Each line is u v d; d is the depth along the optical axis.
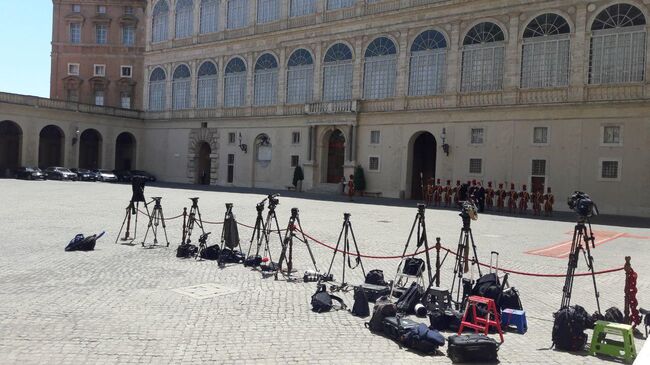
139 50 72.38
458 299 10.84
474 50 42.19
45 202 30.66
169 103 66.38
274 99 56.31
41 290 10.97
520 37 39.84
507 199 39.88
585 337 8.41
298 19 54.09
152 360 7.38
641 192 34.81
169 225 22.19
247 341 8.30
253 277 12.82
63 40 73.25
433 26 44.41
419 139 47.44
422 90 45.22
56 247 16.08
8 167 63.28
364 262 15.27
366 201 41.47
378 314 8.98
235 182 59.62
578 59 37.31
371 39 48.44
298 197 43.34
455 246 18.83
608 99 36.00
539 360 7.90
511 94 40.09
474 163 42.03
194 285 11.83
